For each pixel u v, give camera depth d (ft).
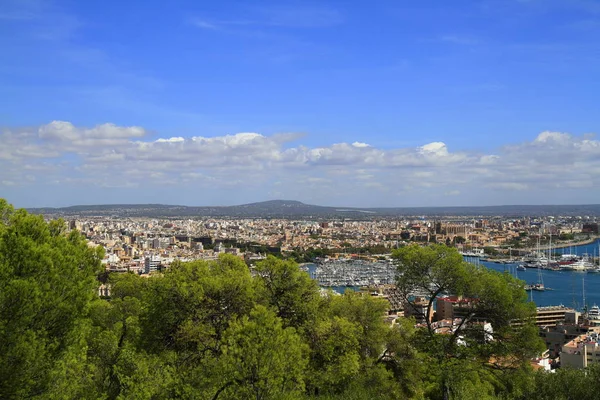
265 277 169.48
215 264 177.37
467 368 152.46
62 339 103.45
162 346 150.10
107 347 140.15
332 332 160.25
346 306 187.83
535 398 180.65
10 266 97.14
